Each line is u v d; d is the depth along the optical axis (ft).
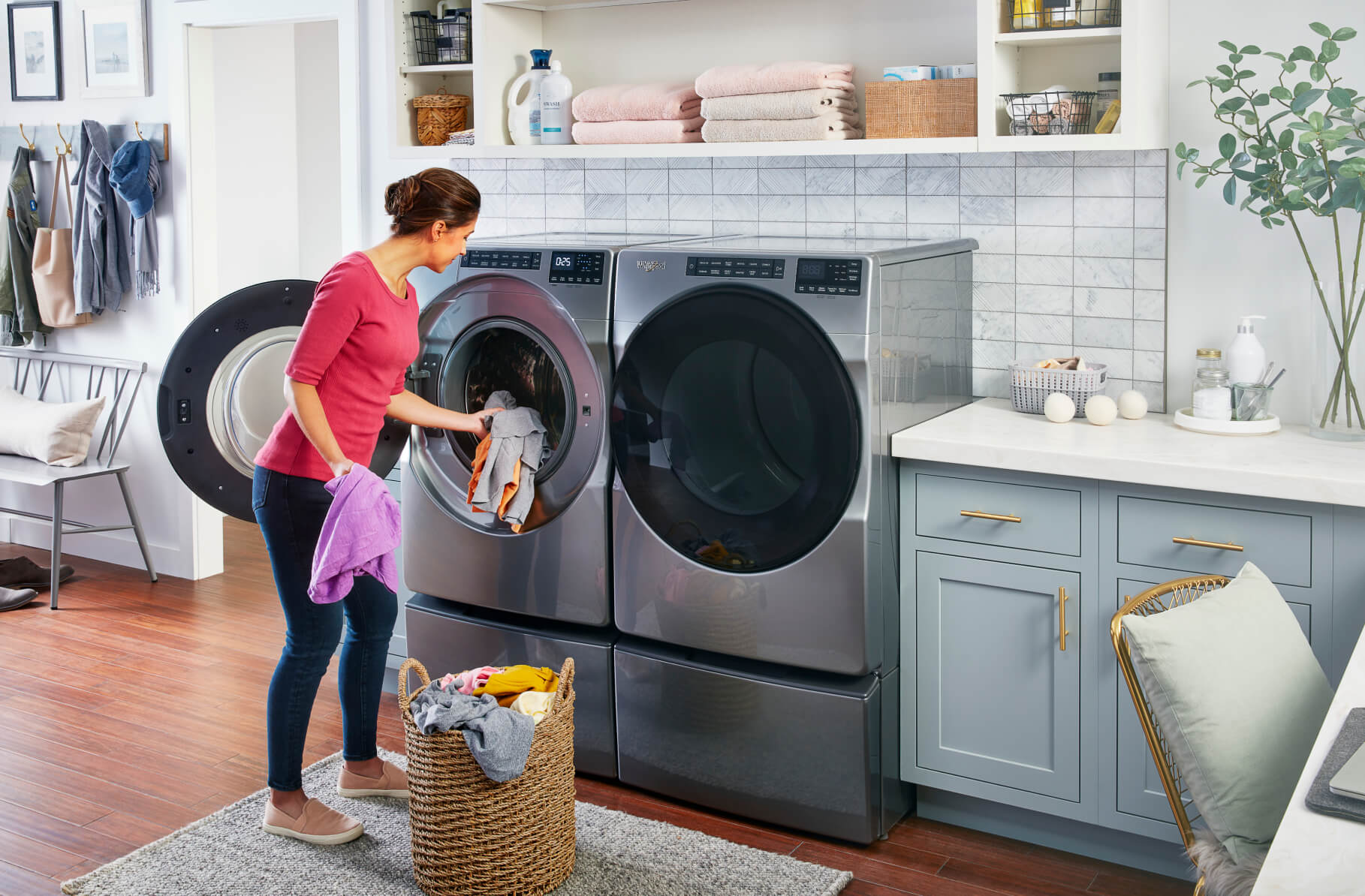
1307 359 8.77
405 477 10.15
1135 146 8.41
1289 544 7.30
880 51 10.04
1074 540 8.00
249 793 9.39
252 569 15.39
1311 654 5.99
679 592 8.87
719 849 8.52
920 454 8.32
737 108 9.67
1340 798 4.18
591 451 9.15
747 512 8.55
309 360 7.97
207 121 14.12
